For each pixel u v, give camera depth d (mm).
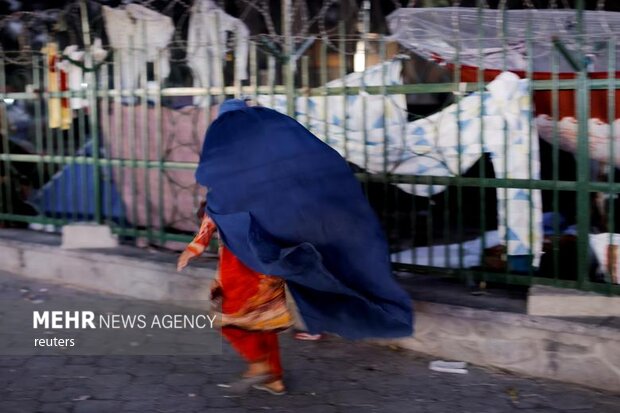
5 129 6727
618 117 4160
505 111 4383
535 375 4102
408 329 3969
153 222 5922
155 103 5715
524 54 4543
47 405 3910
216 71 5438
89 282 5918
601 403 3812
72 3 6848
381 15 6113
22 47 6930
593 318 4023
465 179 4574
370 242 3934
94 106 6066
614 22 4430
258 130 3871
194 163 5590
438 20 4762
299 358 4516
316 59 5914
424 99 6645
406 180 4762
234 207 3832
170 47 5809
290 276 3771
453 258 4848
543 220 4863
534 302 4129
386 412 3809
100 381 4211
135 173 5922
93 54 6016
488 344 4223
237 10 6578
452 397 3943
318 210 3863
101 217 6188
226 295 3896
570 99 4309
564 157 5242
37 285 6090
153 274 5535
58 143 6383
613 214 4133
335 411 3830
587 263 4195
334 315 4094
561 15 4555
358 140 4855
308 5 6297
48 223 6508
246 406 3895
